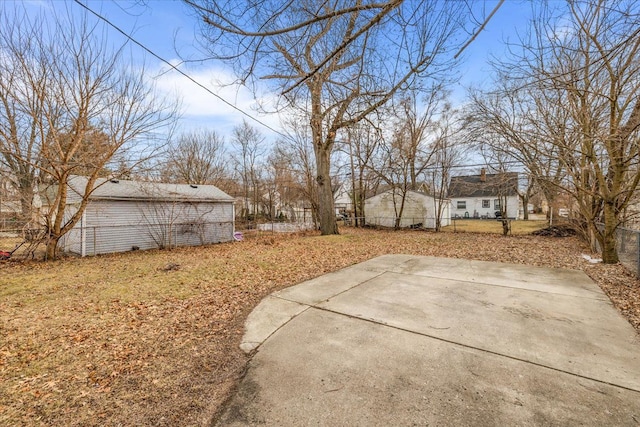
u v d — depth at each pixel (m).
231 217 15.17
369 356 2.76
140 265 7.83
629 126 5.61
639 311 3.77
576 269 6.38
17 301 4.68
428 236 14.51
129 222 11.59
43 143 8.09
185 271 6.80
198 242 13.65
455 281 5.48
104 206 10.96
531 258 7.91
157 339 3.26
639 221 8.61
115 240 11.16
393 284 5.32
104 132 9.19
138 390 2.35
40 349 3.01
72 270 7.26
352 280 5.68
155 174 11.70
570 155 7.01
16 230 9.45
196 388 2.37
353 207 23.41
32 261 8.76
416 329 3.33
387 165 19.02
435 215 20.75
